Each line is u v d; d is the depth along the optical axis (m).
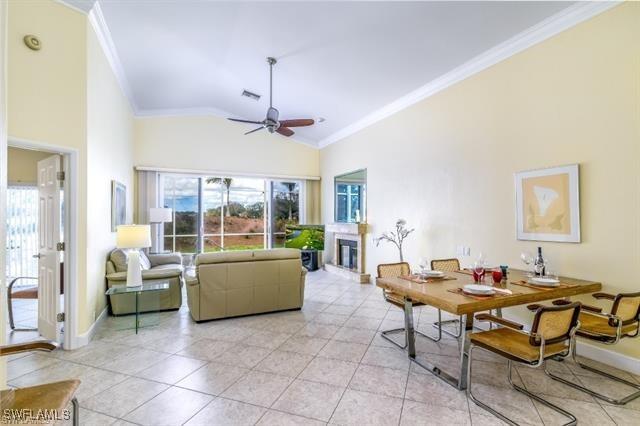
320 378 2.47
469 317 2.32
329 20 3.54
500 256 3.58
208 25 3.78
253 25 3.76
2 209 1.66
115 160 4.55
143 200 6.42
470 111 3.96
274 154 7.74
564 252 2.98
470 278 3.02
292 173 7.94
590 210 2.79
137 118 6.46
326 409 2.08
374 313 4.13
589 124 2.79
